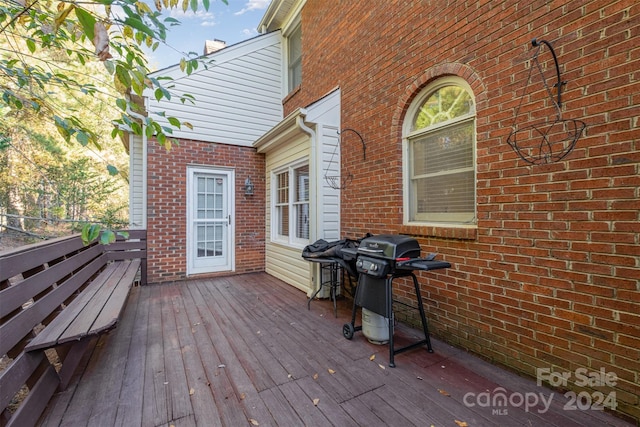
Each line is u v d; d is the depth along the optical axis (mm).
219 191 5637
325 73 4637
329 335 2877
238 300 4027
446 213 2838
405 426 1639
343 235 4145
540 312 2033
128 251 4816
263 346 2631
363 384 2047
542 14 1995
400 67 3203
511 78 2180
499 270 2279
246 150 5848
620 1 1651
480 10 2391
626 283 1648
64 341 1764
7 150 5883
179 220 5191
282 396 1909
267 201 5918
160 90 1795
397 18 3236
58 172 6727
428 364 2316
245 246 5789
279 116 6246
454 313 2629
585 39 1791
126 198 9109
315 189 4109
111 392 1950
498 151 2273
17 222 6035
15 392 1436
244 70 5879
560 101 1910
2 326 1484
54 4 1989
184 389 1986
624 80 1640
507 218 2221
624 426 1626
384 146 3428
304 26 5363
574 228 1858
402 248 2348
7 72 1765
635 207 1613
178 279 5164
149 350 2551
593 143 1767
